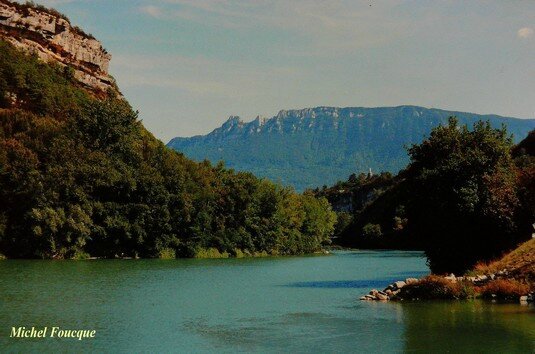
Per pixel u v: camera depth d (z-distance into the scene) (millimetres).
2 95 124500
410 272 86312
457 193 56500
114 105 128500
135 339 33344
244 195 144375
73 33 161375
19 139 107750
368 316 40656
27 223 100625
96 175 110375
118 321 38969
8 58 132750
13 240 99812
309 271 89312
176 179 125500
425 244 60312
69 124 120625
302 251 172375
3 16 144625
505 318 38156
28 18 149000
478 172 58125
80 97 145875
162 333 35156
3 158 101500
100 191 113250
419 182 59625
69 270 79375
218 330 36062
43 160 108250
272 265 105188
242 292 56875
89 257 108500
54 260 99750
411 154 62844
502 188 56969
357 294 54750
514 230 56906
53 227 100500
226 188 143875
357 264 110188
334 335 34312
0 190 100875
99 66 165750
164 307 45688
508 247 57344
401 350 30250
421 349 30375
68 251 105188
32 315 40594
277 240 158000
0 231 98812
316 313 42562
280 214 160500
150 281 67250
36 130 111312
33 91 130625
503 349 30047
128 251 115625
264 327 37125
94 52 165500
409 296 48469
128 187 115000
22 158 102500
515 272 48812
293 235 168750
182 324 38156
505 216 56062
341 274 82938
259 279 73125
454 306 43688
